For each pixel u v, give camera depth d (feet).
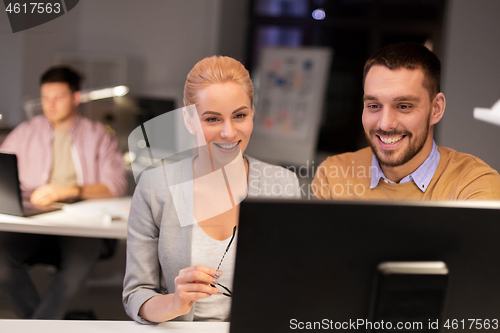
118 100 8.94
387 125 5.14
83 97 15.76
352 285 2.28
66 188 7.72
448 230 2.26
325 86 17.81
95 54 16.19
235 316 2.31
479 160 5.24
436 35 16.05
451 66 14.93
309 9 17.92
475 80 14.84
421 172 5.23
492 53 14.79
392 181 5.38
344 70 18.12
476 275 2.30
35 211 6.59
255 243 2.23
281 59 17.80
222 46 16.96
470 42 14.82
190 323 3.57
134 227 4.06
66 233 6.01
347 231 2.23
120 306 8.29
